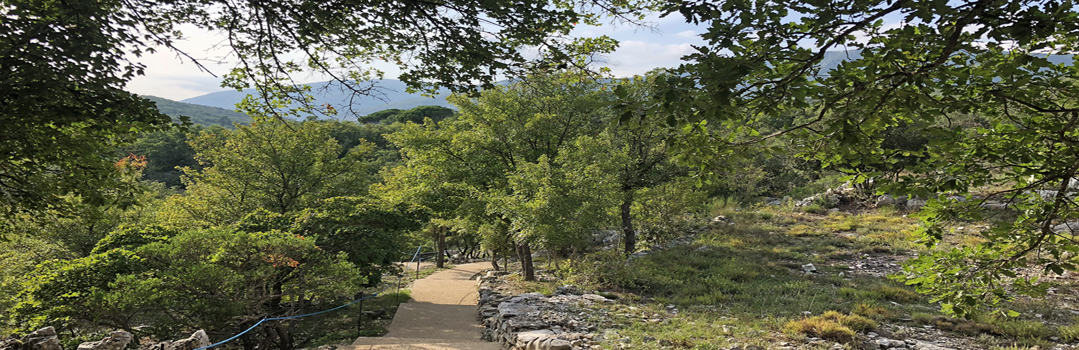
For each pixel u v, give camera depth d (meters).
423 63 6.80
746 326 10.19
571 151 18.91
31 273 12.30
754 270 16.14
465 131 21.05
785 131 4.48
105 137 7.58
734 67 3.16
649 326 10.47
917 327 9.89
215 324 11.69
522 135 20.47
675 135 4.62
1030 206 5.11
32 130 6.32
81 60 5.57
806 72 3.80
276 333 13.82
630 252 19.83
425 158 21.12
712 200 31.27
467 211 19.89
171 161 64.75
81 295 10.45
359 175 28.73
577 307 12.23
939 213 5.25
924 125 4.17
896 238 19.62
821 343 8.91
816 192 30.34
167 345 10.23
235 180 24.69
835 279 14.67
